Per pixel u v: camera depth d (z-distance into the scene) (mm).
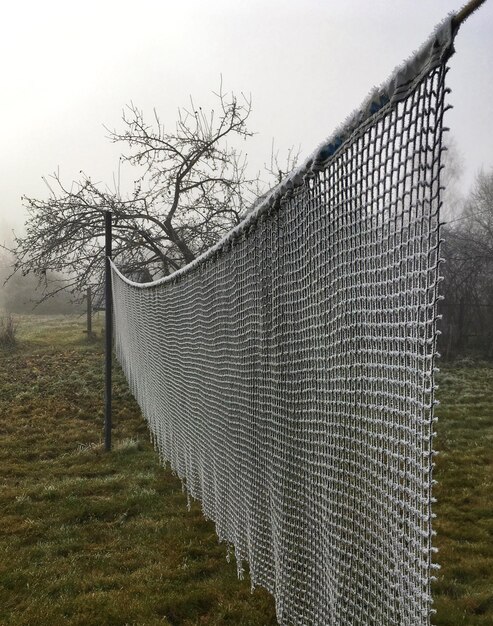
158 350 7016
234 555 4535
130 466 7383
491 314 18047
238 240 3535
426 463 1483
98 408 11055
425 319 1452
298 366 2590
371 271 1782
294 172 2398
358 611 2021
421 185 1438
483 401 12258
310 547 2557
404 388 1599
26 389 12805
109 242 8656
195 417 5070
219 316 4090
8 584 4281
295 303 2604
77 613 3840
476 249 18016
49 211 14805
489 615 3869
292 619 2850
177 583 4227
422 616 1524
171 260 14867
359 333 1910
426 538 1493
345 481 2102
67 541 5055
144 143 14797
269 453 3096
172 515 5574
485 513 5832
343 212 1998
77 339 20672
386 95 1599
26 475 7141
